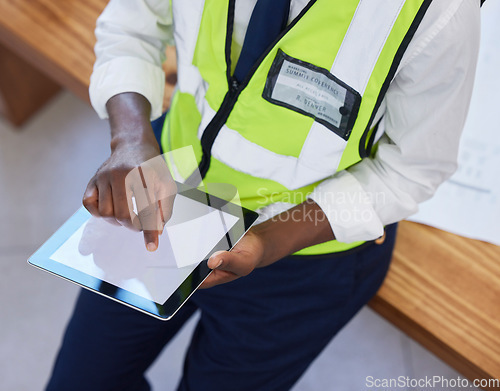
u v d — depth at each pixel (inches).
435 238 54.4
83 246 35.5
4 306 74.2
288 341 43.9
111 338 46.2
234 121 36.7
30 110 85.8
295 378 46.3
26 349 71.5
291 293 43.9
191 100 40.5
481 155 56.6
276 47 33.4
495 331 49.8
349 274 43.9
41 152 84.5
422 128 34.8
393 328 72.4
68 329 47.6
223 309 45.0
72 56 60.0
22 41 60.4
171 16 41.3
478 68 58.3
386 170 38.0
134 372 49.3
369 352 71.0
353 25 31.8
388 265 48.5
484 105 57.6
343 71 33.3
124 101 39.2
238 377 45.3
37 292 75.2
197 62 37.4
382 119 36.9
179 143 41.8
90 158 84.3
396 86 34.3
